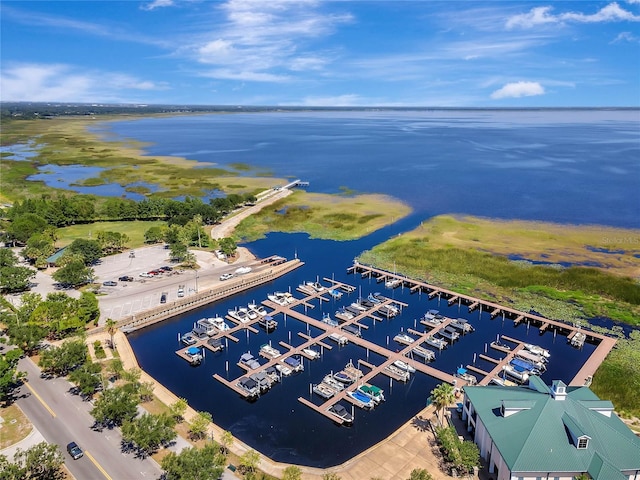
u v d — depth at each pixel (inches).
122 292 4781.0
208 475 2194.9
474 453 2412.6
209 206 7337.6
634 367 3531.0
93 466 2466.8
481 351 3914.9
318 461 2689.5
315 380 3508.9
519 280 5068.9
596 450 2241.6
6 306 4239.7
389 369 3563.0
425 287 5049.2
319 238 6732.3
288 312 4549.7
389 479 2439.7
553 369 3619.6
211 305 4756.4
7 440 2655.0
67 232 6865.2
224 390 3390.7
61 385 3208.7
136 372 3272.6
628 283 4881.9
